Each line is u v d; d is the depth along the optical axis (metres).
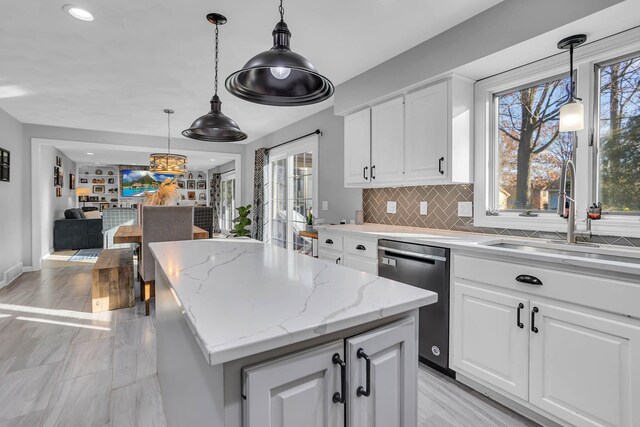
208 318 0.76
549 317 1.53
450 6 2.04
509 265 1.69
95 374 2.10
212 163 10.28
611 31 1.75
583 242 1.90
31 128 4.96
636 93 1.77
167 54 2.70
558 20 1.72
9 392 1.90
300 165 4.79
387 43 2.51
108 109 4.21
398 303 0.88
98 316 3.10
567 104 1.81
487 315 1.79
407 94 2.65
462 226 2.62
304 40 2.47
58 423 1.64
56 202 7.28
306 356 0.75
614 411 1.33
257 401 0.68
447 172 2.35
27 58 2.75
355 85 3.13
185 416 1.11
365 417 0.85
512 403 1.75
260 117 4.62
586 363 1.41
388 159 2.82
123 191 11.52
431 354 2.12
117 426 1.63
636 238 1.73
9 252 4.38
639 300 1.26
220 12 2.12
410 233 2.53
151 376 2.08
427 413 1.74
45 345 2.49
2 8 2.06
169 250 1.76
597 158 1.90
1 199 4.14
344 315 0.78
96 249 7.16
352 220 3.71
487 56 2.06
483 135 2.44
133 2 2.01
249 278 1.14
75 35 2.39
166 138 6.03
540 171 2.21
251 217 6.48
